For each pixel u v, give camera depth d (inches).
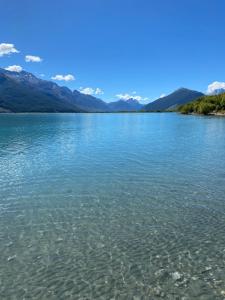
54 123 4722.0
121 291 427.8
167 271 472.4
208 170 1115.9
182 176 1032.8
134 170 1121.4
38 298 416.2
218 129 2957.7
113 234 597.3
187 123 4035.4
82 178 1013.2
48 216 690.2
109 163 1246.3
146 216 686.5
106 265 490.3
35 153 1514.5
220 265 487.2
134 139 2145.7
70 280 453.4
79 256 517.3
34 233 603.2
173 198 808.3
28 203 773.9
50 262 499.8
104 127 3604.8
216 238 577.9
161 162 1264.8
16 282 450.0
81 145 1815.9
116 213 706.2
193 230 613.0
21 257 514.9
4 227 631.2
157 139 2129.7
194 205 754.2
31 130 3125.0
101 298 414.6
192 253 523.8
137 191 871.7
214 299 409.7
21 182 964.0
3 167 1176.8
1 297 418.6
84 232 607.2
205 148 1658.5
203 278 454.0
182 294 419.8
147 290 429.1
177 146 1744.6
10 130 3129.9
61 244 558.3
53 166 1192.2
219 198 804.6
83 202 781.3
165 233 600.1
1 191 871.7
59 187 910.4
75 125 4104.3
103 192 863.1
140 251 532.1
